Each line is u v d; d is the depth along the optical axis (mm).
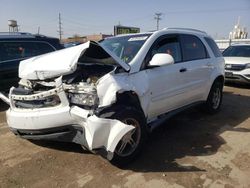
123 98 3854
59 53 4035
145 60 4293
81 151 4219
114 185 3357
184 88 5125
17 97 3896
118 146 3619
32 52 7289
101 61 4059
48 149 4293
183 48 5254
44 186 3334
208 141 4715
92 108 3461
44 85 3852
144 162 3922
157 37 4680
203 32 6309
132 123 3801
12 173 3615
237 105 7316
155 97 4422
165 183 3402
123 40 4906
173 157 4086
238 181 3461
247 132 5180
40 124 3623
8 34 7215
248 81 9859
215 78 6113
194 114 6332
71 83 3635
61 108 3549
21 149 4312
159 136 4926
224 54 11508
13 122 3852
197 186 3346
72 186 3336
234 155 4180
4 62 6734
